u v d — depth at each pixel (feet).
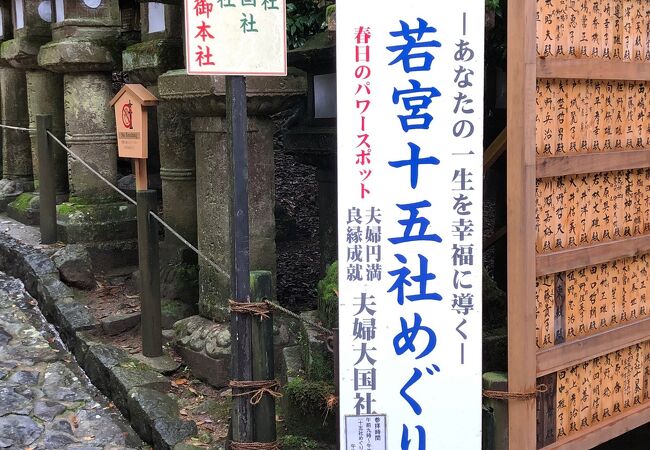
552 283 9.50
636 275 10.54
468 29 8.73
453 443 9.13
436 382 9.09
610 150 10.03
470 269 8.98
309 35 18.88
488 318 11.59
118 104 14.20
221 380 13.44
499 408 9.35
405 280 9.01
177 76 13.32
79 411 13.15
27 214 20.68
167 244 16.88
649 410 10.73
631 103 10.26
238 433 10.05
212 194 13.88
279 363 13.69
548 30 9.21
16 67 21.57
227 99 9.57
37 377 14.05
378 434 9.13
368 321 9.04
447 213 8.94
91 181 18.99
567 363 9.55
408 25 8.74
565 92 9.46
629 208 10.36
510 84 8.83
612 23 9.89
